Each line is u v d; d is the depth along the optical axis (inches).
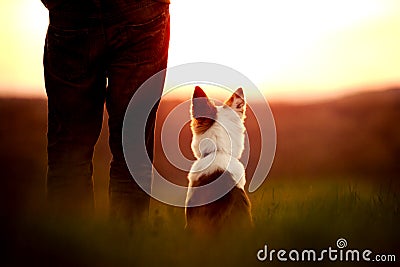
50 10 282.5
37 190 353.4
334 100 1676.9
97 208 313.1
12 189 351.6
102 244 247.3
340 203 330.0
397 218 293.7
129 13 279.7
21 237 255.6
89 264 239.0
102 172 847.7
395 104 1648.6
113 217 278.8
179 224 307.1
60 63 285.7
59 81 287.9
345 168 983.6
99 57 285.7
